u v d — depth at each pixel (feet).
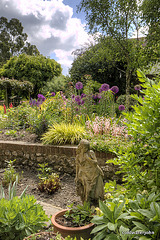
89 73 49.06
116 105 36.01
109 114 24.34
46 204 11.88
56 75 82.33
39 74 76.02
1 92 55.36
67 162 16.63
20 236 7.60
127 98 33.71
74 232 7.05
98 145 15.42
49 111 22.04
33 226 7.91
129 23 33.99
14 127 24.34
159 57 31.32
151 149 8.19
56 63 84.02
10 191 10.67
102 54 37.24
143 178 8.31
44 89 68.08
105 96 25.20
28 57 80.23
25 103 27.81
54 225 7.43
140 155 8.63
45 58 83.41
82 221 7.70
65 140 17.67
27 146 18.22
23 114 25.29
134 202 6.54
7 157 19.24
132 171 8.42
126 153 8.73
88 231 7.17
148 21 31.04
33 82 75.61
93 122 18.93
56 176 14.82
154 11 30.78
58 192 13.71
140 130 8.02
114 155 14.84
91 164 8.88
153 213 5.66
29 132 22.00
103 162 15.26
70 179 15.87
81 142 9.20
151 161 8.16
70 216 8.07
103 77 49.88
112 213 6.25
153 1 30.07
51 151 17.28
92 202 9.07
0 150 19.44
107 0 33.12
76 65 51.72
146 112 7.54
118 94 49.67
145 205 6.40
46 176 15.83
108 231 6.27
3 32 129.70
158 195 6.42
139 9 33.01
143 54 31.86
